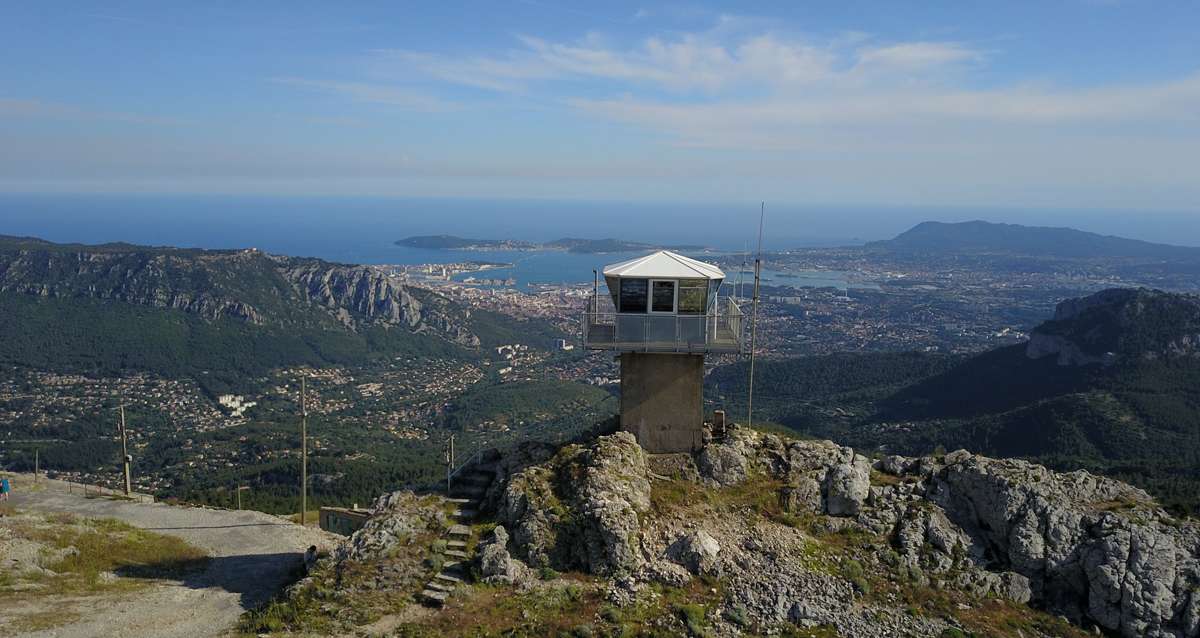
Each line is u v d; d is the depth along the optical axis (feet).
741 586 70.44
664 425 85.25
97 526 108.58
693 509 78.74
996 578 75.41
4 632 70.49
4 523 103.60
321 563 78.64
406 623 66.59
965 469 82.48
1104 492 82.43
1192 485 231.30
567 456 82.99
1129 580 72.49
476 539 77.25
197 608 78.59
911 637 67.46
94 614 76.02
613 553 72.18
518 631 64.23
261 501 250.16
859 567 74.18
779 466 84.48
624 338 82.79
